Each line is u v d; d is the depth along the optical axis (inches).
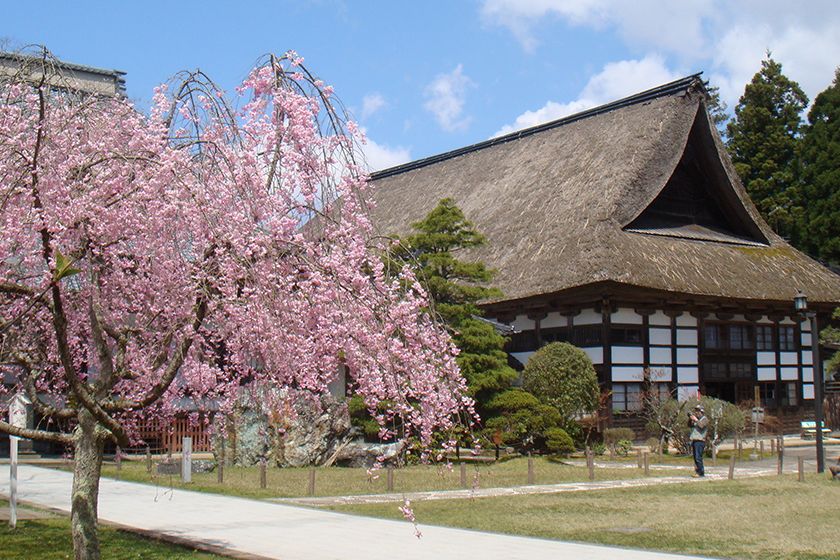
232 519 485.1
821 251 1657.2
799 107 1971.0
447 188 1558.8
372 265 302.0
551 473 756.0
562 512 528.4
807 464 861.2
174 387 375.2
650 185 1190.9
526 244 1192.8
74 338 358.0
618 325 1053.8
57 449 933.8
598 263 1031.0
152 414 394.6
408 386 305.3
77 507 297.1
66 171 294.4
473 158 1606.8
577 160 1322.6
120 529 438.6
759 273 1198.9
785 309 1218.6
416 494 617.6
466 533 442.6
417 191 1630.2
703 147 1269.7
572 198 1232.2
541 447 918.4
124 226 295.0
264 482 645.3
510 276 1131.3
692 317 1126.4
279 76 298.4
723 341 1165.7
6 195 272.8
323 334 304.0
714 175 1280.8
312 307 293.0
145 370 324.8
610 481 706.2
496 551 386.9
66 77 326.3
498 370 880.9
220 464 666.2
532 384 943.7
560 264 1078.4
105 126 323.3
